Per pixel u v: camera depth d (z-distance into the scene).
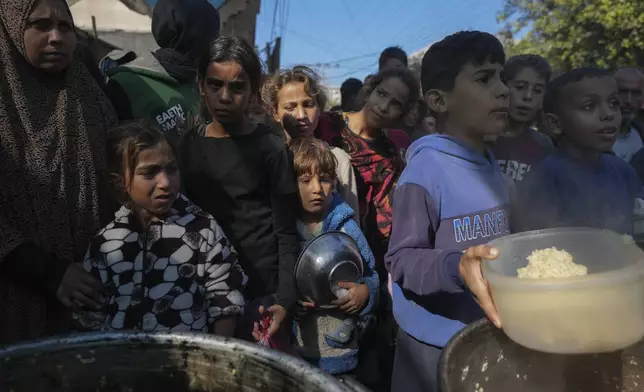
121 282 1.39
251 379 0.76
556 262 0.87
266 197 1.79
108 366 0.83
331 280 1.72
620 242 0.89
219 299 1.47
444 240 1.30
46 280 1.35
